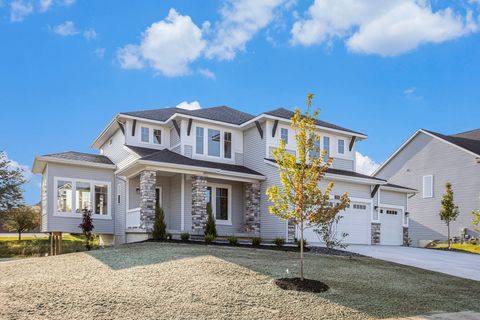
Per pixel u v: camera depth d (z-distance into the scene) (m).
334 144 26.66
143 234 20.08
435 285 12.63
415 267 15.80
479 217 26.48
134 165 20.75
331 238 20.98
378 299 10.38
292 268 12.79
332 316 8.89
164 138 25.17
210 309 8.66
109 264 12.44
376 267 14.77
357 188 25.00
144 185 20.42
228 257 13.68
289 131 24.94
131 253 14.35
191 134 24.11
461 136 37.16
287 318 8.56
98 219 23.64
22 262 13.62
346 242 23.91
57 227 22.28
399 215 27.30
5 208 34.88
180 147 23.83
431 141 33.28
